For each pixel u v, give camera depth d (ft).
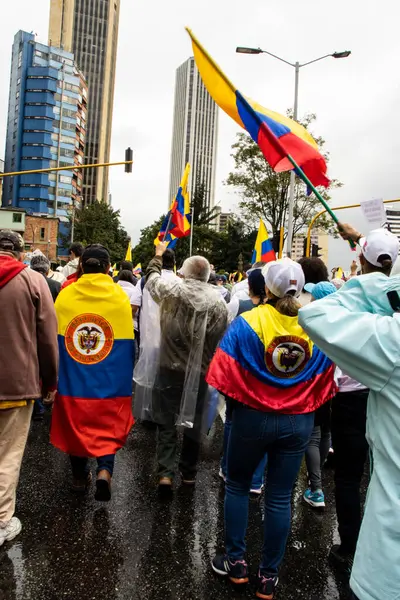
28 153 309.01
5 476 10.73
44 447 16.47
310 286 12.60
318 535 11.85
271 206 93.04
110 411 12.74
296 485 14.87
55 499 12.78
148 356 14.39
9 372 10.61
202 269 13.84
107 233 221.05
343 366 5.89
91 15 437.58
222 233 215.31
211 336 13.60
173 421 13.57
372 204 12.53
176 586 9.48
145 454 16.39
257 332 9.14
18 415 10.93
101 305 12.93
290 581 9.97
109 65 447.42
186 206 20.06
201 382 13.56
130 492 13.43
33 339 11.02
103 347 12.89
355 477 10.46
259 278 12.82
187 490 13.79
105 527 11.48
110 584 9.43
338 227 9.83
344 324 5.82
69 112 320.50
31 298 10.91
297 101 67.56
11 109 324.80
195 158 540.11
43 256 21.68
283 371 9.14
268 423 9.14
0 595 8.96
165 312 13.52
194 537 11.26
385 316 5.80
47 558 10.17
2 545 10.54
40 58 309.63
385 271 8.45
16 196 310.45
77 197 333.42
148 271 14.30
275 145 10.75
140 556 10.40
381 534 5.44
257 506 13.33
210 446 17.95
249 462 9.41
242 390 9.12
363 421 10.28
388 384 5.60
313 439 13.30
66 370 12.76
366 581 5.47
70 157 321.52
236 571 9.47
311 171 12.64
